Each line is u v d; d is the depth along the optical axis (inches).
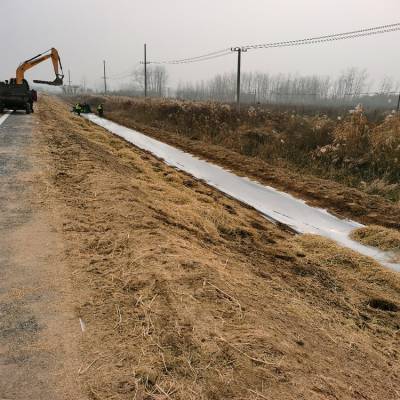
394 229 291.7
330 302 176.1
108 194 232.5
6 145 382.0
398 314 176.9
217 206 323.6
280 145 569.0
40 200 213.8
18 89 797.2
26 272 137.5
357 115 513.3
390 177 405.4
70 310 116.3
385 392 112.3
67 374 90.7
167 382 89.9
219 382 91.8
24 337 103.2
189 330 109.3
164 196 291.7
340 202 353.7
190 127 849.5
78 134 539.5
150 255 152.5
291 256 228.2
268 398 89.8
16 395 83.5
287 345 114.7
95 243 164.1
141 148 622.5
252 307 133.6
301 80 4005.9
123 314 115.3
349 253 240.2
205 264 155.2
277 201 365.7
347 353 129.8
